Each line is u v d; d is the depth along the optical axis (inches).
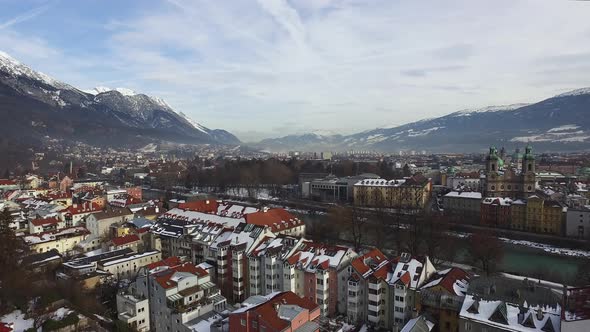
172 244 6914.4
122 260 6092.5
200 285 4940.9
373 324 4648.1
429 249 7135.8
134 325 4537.4
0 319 4131.4
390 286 4589.1
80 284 5191.9
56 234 7440.9
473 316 3624.5
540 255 7687.0
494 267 6486.2
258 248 5634.8
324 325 4662.9
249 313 3720.5
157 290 4638.3
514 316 3501.5
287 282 5142.7
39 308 4343.0
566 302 3462.1
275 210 7864.2
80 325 4146.2
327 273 4960.6
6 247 5098.4
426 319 4003.4
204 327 4291.3
